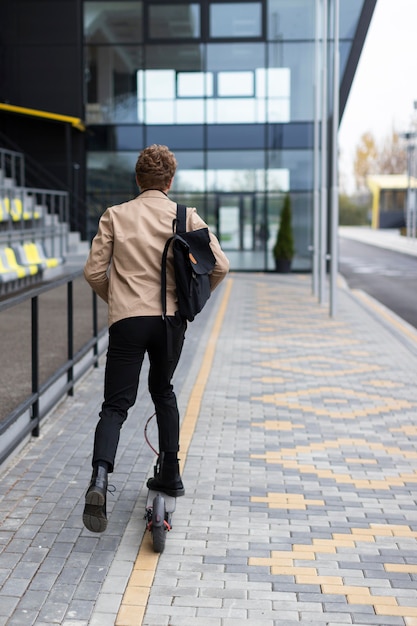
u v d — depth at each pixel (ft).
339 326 40.37
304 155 74.79
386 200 210.18
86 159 74.02
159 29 73.51
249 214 75.87
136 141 74.23
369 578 12.45
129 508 15.12
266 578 12.41
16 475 16.84
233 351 32.73
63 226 65.16
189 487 16.47
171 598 11.72
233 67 73.92
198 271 13.12
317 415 22.54
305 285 63.77
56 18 72.49
